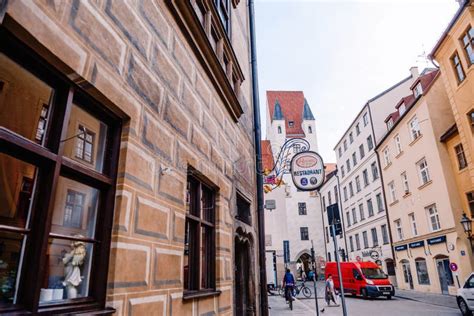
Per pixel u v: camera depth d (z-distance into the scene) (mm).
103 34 3027
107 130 3203
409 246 25750
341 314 15477
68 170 2646
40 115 2480
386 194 29922
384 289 21422
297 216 48719
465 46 16703
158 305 3506
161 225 3740
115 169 3139
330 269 26562
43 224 2307
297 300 22891
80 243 2744
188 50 5184
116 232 2943
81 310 2553
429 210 23516
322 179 8250
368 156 34188
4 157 2211
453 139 21031
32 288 2176
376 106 33406
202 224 5582
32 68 2434
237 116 7828
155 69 4012
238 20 9984
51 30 2402
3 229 2123
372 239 33375
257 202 9359
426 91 22953
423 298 20391
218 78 6414
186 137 4773
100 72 2916
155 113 3891
